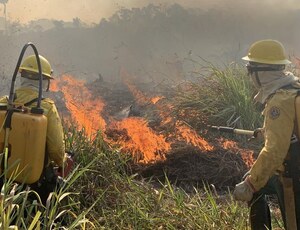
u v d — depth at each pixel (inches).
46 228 146.5
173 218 180.9
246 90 305.0
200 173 251.9
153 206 190.2
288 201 145.5
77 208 181.6
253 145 280.2
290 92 143.4
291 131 141.6
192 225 176.7
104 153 216.4
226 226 174.4
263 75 150.4
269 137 141.9
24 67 169.5
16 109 157.9
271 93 146.3
